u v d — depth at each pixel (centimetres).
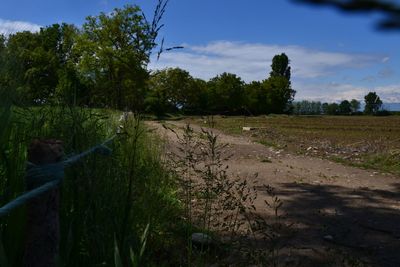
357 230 466
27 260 174
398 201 615
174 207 435
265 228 355
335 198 621
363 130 2556
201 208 431
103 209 264
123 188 289
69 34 720
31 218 173
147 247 337
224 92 7125
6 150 248
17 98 240
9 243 206
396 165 951
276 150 1194
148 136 591
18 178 227
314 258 371
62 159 175
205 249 359
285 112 8969
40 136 263
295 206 562
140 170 379
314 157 1086
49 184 163
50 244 175
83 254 252
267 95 8294
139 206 344
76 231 241
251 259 337
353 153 1197
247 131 2034
